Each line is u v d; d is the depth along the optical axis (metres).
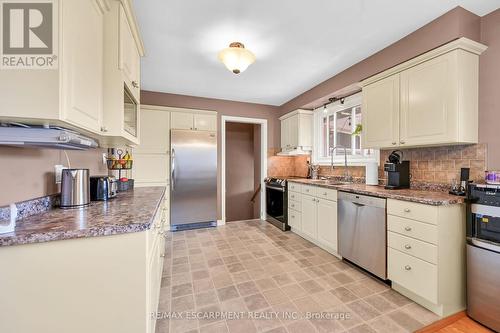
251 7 1.71
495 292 1.45
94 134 1.37
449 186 2.00
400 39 2.13
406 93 2.06
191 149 3.69
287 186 3.67
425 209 1.65
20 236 0.86
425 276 1.65
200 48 2.30
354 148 3.21
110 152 2.56
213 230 3.68
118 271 0.99
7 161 1.06
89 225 0.99
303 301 1.78
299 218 3.32
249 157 5.84
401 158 2.43
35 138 0.96
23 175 1.16
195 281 2.08
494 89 1.74
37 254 0.90
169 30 1.99
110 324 0.98
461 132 1.72
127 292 0.99
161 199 1.91
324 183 2.94
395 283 1.91
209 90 3.61
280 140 4.58
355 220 2.29
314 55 2.45
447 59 1.76
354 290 1.93
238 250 2.83
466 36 1.72
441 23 1.80
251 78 3.10
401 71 2.11
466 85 1.74
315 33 2.04
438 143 1.86
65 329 0.93
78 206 1.44
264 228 3.81
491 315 1.47
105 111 1.40
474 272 1.56
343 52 2.39
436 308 1.63
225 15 1.80
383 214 1.98
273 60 2.56
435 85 1.83
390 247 1.92
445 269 1.61
